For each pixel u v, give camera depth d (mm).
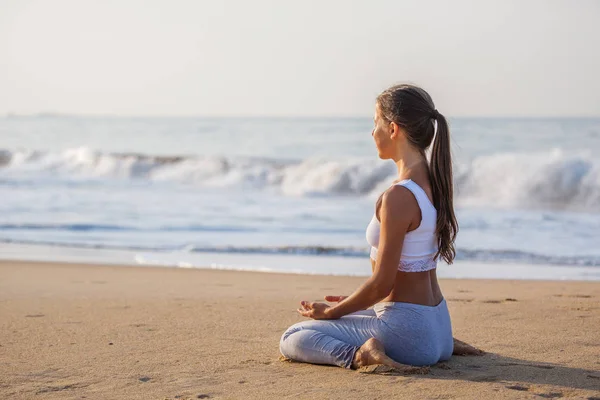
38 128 50875
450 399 3020
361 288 3436
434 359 3545
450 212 3480
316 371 3510
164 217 13508
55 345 4199
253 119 49344
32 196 16969
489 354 3924
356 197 17656
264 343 4246
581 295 6438
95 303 5867
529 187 15914
